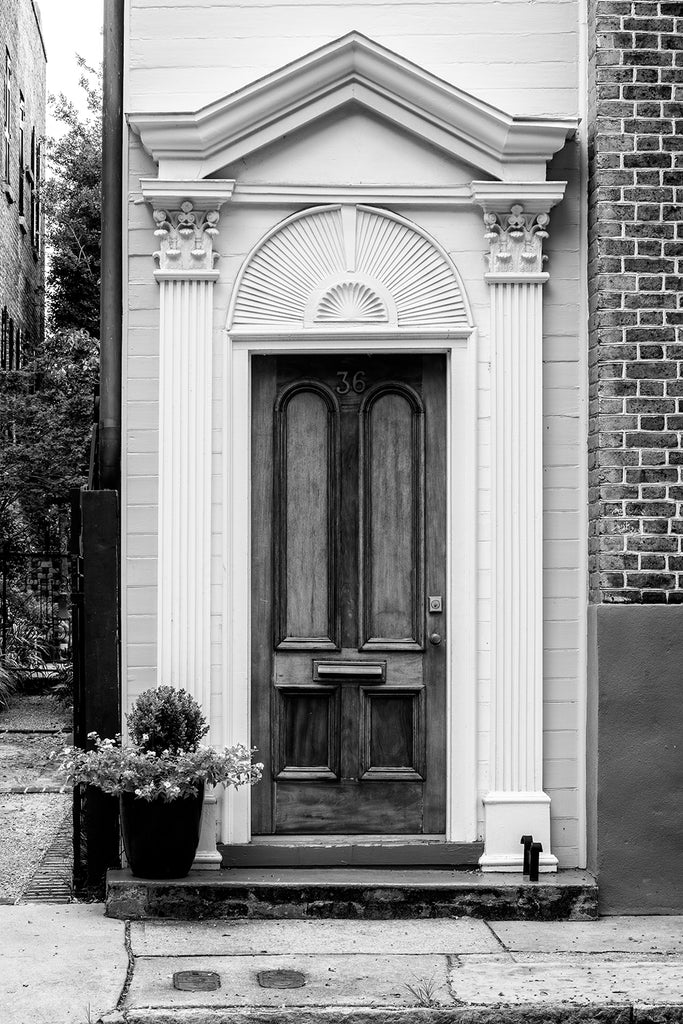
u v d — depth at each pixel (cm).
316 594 679
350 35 645
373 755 676
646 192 655
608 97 657
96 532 657
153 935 589
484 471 667
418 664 677
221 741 654
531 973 543
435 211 671
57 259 2431
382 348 671
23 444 1609
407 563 681
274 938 588
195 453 656
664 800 645
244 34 672
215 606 657
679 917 638
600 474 650
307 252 669
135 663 658
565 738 665
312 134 668
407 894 624
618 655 645
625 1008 506
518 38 679
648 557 647
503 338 666
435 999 511
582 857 661
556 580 669
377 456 683
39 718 1223
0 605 1408
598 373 654
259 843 659
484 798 657
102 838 647
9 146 1984
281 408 680
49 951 563
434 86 650
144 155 668
